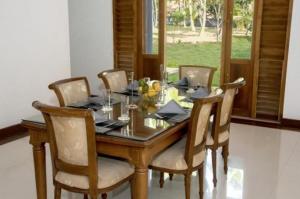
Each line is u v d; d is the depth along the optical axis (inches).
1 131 178.5
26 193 120.1
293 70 192.1
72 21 256.2
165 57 233.5
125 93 142.0
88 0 247.4
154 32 232.7
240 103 212.7
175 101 116.0
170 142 100.5
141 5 231.1
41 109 83.9
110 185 91.4
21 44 185.0
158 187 125.6
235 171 138.6
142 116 106.2
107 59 250.1
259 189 123.6
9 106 182.2
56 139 89.7
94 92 258.8
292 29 188.5
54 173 94.0
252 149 162.7
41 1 194.1
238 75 211.6
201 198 112.7
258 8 196.1
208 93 134.6
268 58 198.8
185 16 225.0
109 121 97.8
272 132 187.9
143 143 84.0
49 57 202.8
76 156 87.5
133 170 98.0
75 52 260.7
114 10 238.8
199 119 98.7
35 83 195.8
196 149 103.7
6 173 135.7
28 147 164.9
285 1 188.4
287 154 156.5
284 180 130.7
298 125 195.6
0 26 173.2
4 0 173.8
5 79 178.7
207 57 225.0
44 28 197.6
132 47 239.0
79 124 83.6
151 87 126.3
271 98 202.8
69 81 128.7
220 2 212.4
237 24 206.2
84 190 89.4
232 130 191.6
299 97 192.9
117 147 89.0
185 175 103.5
